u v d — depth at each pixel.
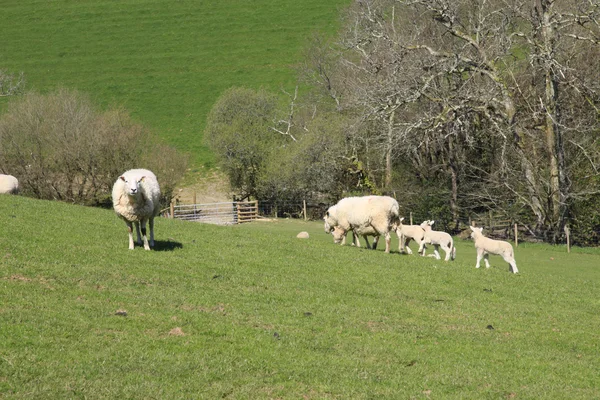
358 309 17.52
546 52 38.84
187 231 26.08
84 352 12.99
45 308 15.00
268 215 53.59
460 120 42.84
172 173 52.31
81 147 49.31
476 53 46.28
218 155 56.50
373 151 53.03
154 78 84.69
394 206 25.19
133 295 16.69
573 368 14.54
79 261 19.00
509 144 44.56
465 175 46.41
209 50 90.12
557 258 33.84
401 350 14.60
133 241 22.42
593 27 45.38
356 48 48.09
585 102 45.50
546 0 40.16
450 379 13.14
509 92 41.75
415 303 18.73
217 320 15.49
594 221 41.00
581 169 42.62
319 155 51.47
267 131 57.22
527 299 20.61
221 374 12.58
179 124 75.50
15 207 26.53
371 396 12.04
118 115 53.03
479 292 20.70
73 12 99.50
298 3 98.88
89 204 50.28
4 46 91.56
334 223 26.77
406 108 45.38
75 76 84.88
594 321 18.75
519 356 15.05
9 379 11.61
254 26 94.31
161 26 96.00
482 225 44.56
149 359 12.95
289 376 12.70
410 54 46.00
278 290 18.58
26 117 50.75
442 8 41.81
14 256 18.70
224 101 58.41
